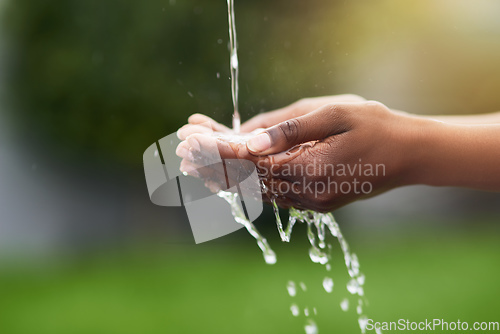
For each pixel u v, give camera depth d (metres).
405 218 6.78
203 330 3.64
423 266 5.26
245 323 3.75
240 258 5.86
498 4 4.20
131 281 5.07
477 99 4.35
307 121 1.45
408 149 1.56
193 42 5.51
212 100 4.50
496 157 1.58
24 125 6.64
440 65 4.14
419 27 3.97
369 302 4.10
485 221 6.93
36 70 6.37
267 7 4.48
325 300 4.20
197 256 5.98
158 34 5.68
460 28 4.17
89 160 6.62
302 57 3.95
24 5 6.31
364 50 3.85
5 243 6.56
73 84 6.23
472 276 4.84
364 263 5.42
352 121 1.47
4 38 6.48
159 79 5.77
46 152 6.71
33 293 4.75
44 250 6.38
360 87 3.82
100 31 6.00
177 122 5.84
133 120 6.09
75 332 3.70
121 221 6.66
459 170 1.61
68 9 6.12
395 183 1.66
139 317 3.95
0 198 6.76
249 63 4.44
